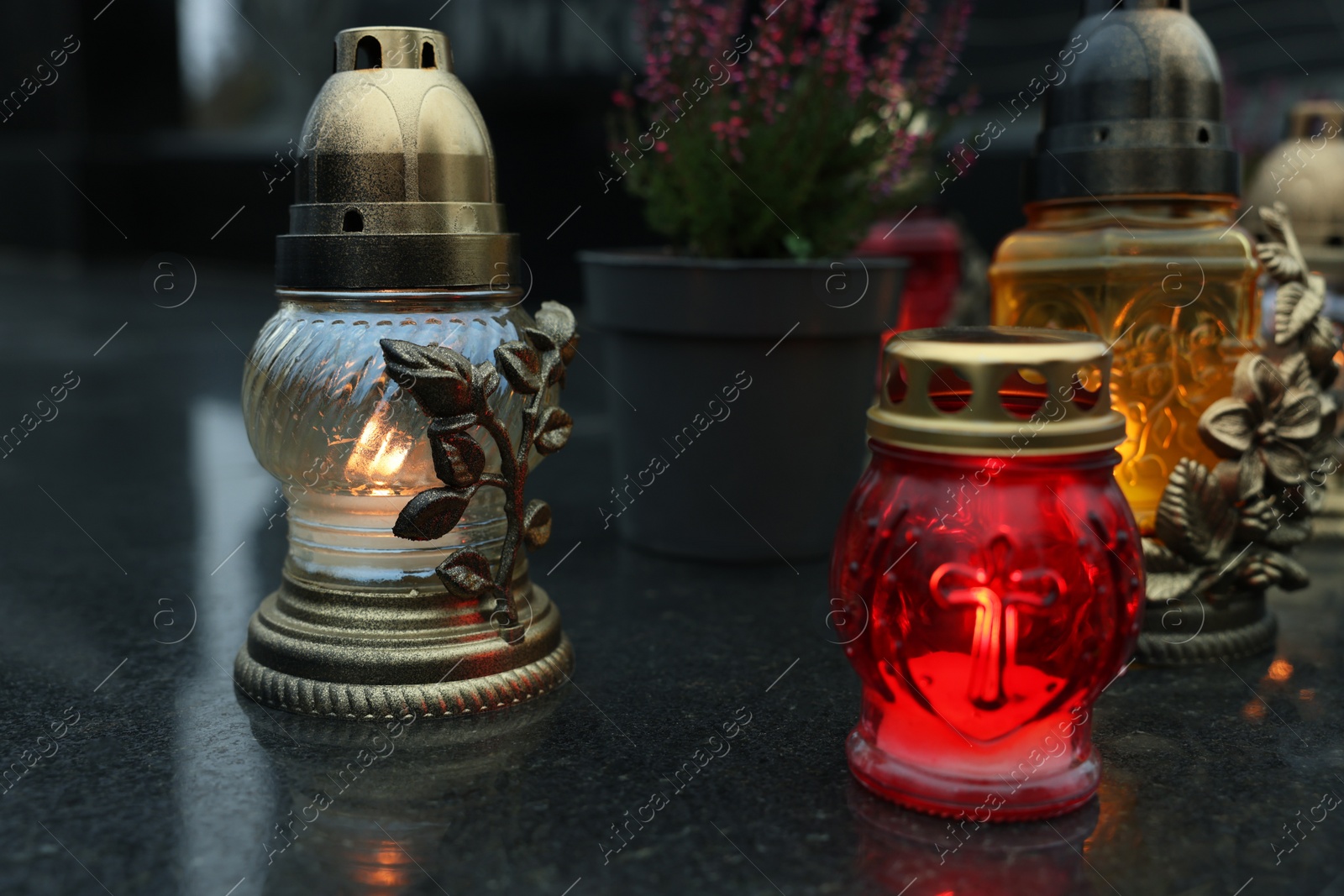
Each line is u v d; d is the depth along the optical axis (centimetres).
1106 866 122
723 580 225
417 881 119
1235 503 177
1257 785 141
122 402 438
